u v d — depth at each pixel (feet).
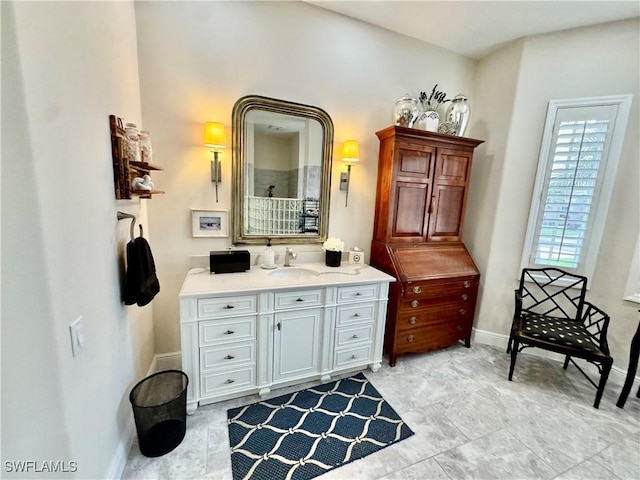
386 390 6.71
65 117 3.10
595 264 7.64
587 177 7.53
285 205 7.63
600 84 7.25
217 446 5.02
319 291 6.47
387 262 7.91
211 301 5.52
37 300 2.74
